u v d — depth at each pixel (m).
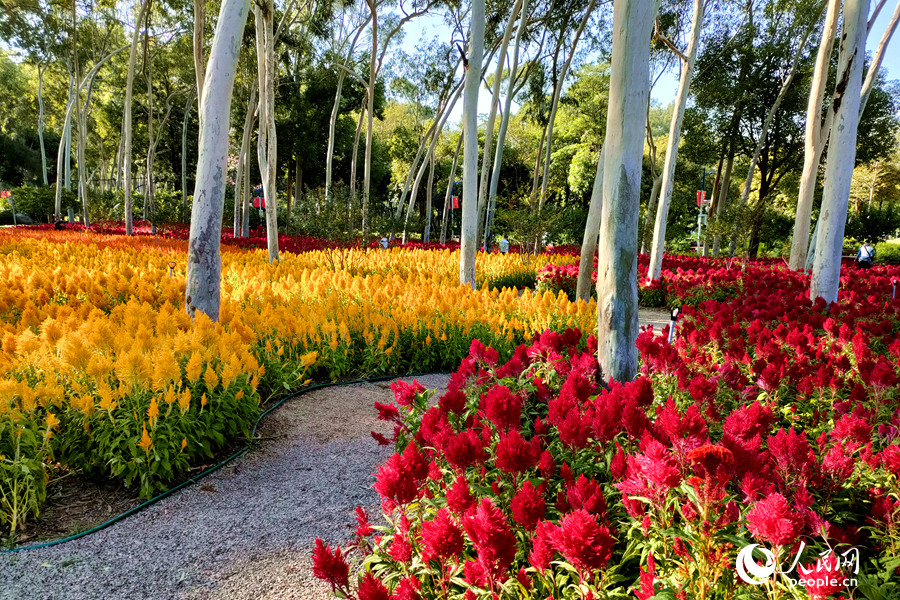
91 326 4.87
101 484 4.00
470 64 11.58
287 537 3.47
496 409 2.83
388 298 8.95
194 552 3.28
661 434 2.59
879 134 28.94
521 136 48.00
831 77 28.11
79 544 3.31
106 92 42.06
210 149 6.99
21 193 40.34
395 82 33.44
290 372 6.40
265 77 16.02
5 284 8.26
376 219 23.95
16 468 3.42
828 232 9.30
